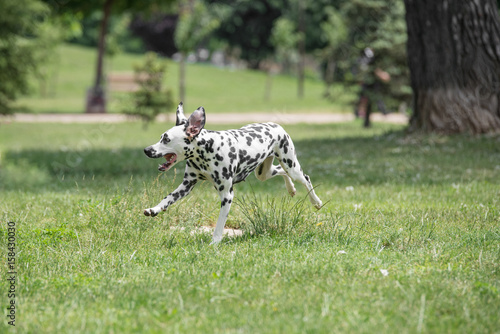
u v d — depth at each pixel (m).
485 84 16.27
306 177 8.23
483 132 16.25
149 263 6.50
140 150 18.92
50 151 19.64
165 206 7.30
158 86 24.70
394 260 6.36
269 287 5.54
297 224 7.88
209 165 7.17
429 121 17.05
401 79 24.95
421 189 10.83
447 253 6.64
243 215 8.67
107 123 31.03
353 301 5.17
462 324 4.73
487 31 16.17
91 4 40.16
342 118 34.03
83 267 6.44
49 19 40.78
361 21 25.94
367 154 15.53
